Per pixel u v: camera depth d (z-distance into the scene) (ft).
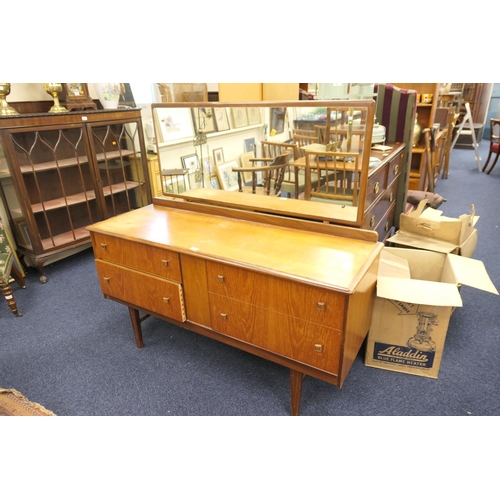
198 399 5.82
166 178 7.00
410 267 7.18
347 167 5.14
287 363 4.88
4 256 8.03
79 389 6.08
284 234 5.52
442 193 15.53
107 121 9.78
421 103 12.76
